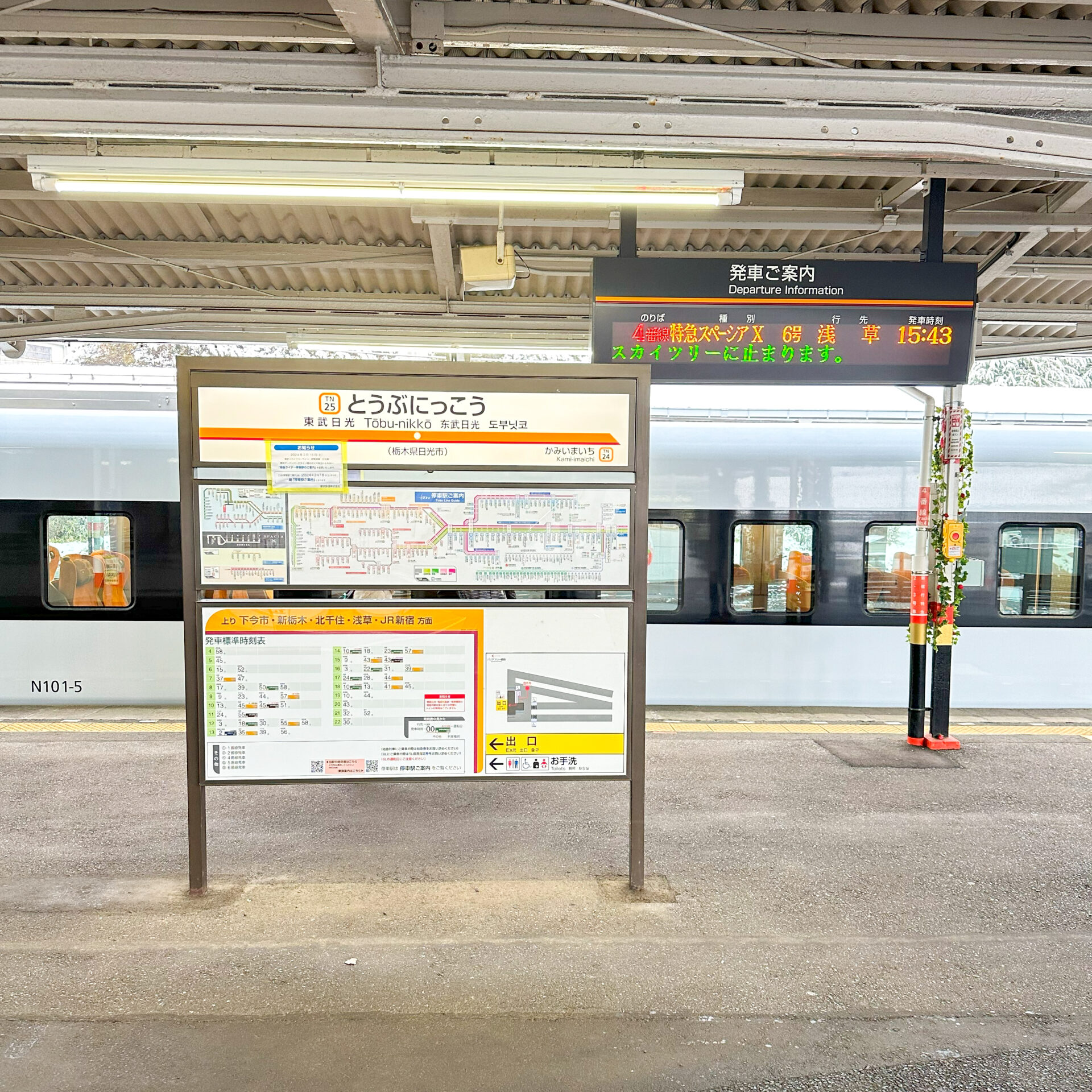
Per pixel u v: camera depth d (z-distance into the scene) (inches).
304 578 173.0
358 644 173.8
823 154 149.1
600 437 175.0
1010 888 181.9
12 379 329.4
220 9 143.7
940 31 150.3
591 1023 133.4
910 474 340.8
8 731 295.4
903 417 339.9
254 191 173.3
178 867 188.1
